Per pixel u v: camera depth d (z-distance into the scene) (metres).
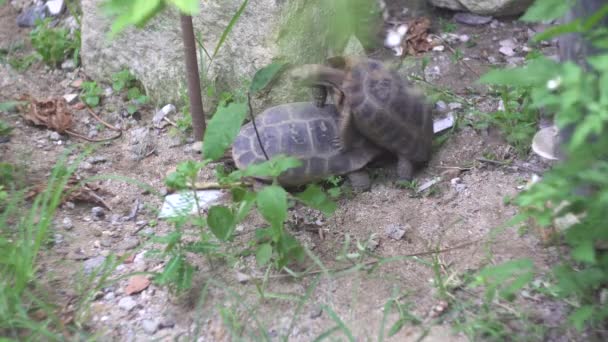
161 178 1.61
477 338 1.29
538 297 1.34
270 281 1.39
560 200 1.21
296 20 1.49
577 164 1.20
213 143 1.30
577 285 1.27
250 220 1.49
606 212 1.21
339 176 1.56
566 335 1.29
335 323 1.33
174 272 1.34
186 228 1.48
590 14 1.28
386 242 1.45
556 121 1.17
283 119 1.56
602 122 1.17
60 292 1.38
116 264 1.36
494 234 1.42
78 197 1.54
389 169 1.60
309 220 1.50
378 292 1.37
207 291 1.38
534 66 1.15
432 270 1.40
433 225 1.48
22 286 1.34
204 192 1.56
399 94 1.54
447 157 1.61
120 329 1.33
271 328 1.32
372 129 1.53
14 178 1.56
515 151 1.60
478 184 1.54
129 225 1.51
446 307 1.34
